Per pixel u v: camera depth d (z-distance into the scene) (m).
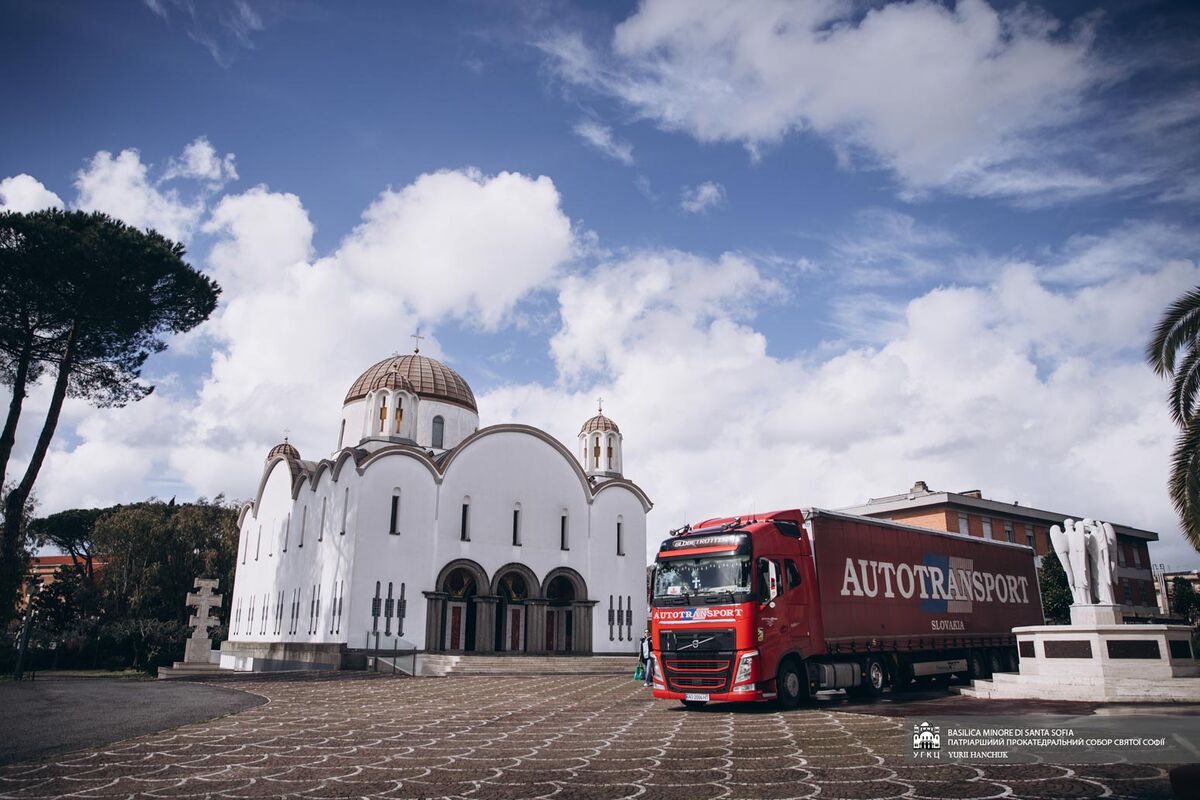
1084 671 18.55
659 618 17.67
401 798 8.46
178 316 34.50
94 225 30.72
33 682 29.14
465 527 42.56
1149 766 9.41
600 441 52.25
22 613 47.31
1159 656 18.17
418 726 15.09
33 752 11.74
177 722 15.70
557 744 12.45
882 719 14.68
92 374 34.69
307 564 44.34
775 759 10.57
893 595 21.23
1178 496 18.73
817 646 18.19
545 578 44.56
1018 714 15.07
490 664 35.91
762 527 17.73
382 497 40.16
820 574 18.91
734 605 16.64
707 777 9.43
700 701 16.80
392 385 44.22
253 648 48.88
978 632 24.53
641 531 49.62
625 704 19.73
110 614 55.06
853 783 8.85
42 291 30.81
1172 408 19.59
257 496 54.88
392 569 39.56
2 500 33.34
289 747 12.27
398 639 38.75
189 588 57.81
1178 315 19.45
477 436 44.00
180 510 62.72
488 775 9.76
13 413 31.58
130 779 9.61
